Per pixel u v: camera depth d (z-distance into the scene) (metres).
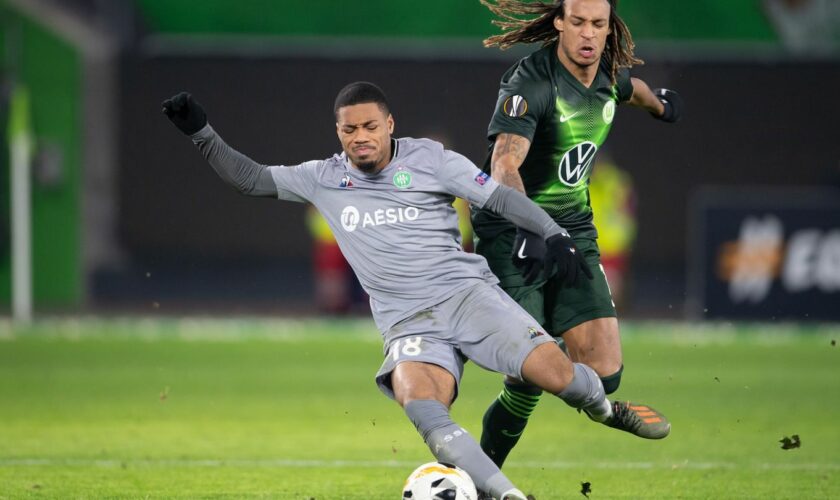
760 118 78.06
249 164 21.70
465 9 78.06
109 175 78.88
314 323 69.50
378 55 77.44
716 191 78.19
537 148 23.81
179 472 28.16
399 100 77.62
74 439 33.12
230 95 77.50
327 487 26.42
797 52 78.25
